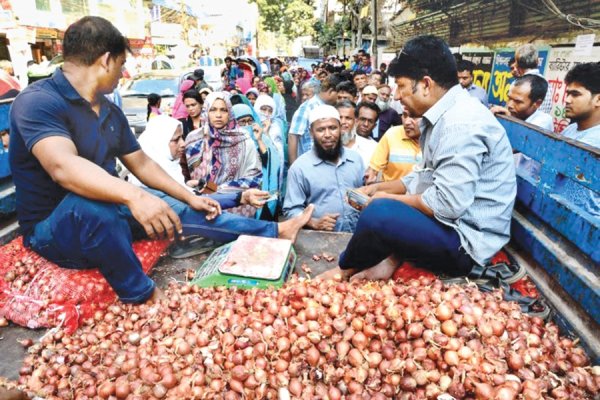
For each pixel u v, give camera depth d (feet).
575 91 9.35
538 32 16.87
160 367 5.30
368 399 4.93
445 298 5.77
